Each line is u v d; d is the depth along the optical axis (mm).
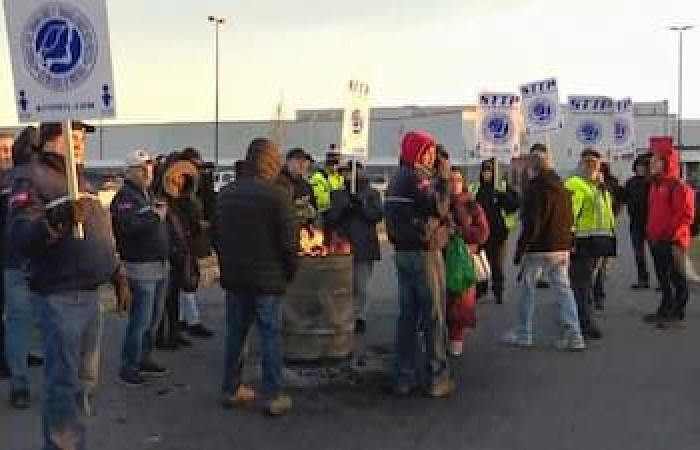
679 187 11492
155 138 81625
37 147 5793
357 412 7664
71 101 5652
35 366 8938
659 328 11562
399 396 8172
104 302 12352
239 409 7676
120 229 8094
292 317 8711
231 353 7672
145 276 8242
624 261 20438
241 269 7316
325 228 10805
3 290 8172
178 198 9938
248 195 7297
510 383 8695
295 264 7426
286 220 7293
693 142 85875
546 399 8125
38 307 5699
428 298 8031
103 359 9383
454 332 9828
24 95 5707
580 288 10867
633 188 15148
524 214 10312
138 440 6840
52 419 5648
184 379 8664
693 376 8969
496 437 7008
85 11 5645
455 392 8352
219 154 79750
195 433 7027
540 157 10242
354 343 9992
